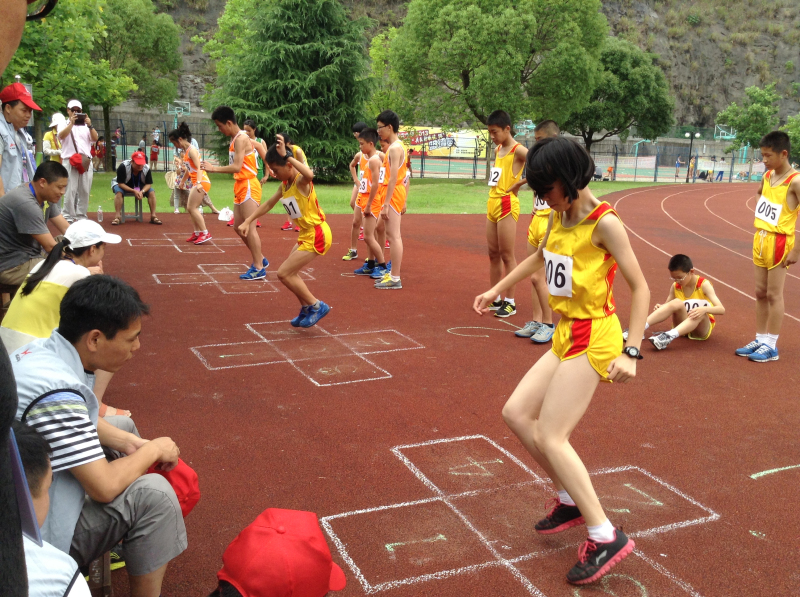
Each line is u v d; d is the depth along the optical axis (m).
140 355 5.39
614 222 2.70
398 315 6.93
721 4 86.88
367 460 3.78
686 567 2.90
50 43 14.57
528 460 3.84
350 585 2.71
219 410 4.39
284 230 12.73
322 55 27.16
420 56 29.00
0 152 5.98
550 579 2.80
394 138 7.88
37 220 5.14
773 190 5.69
